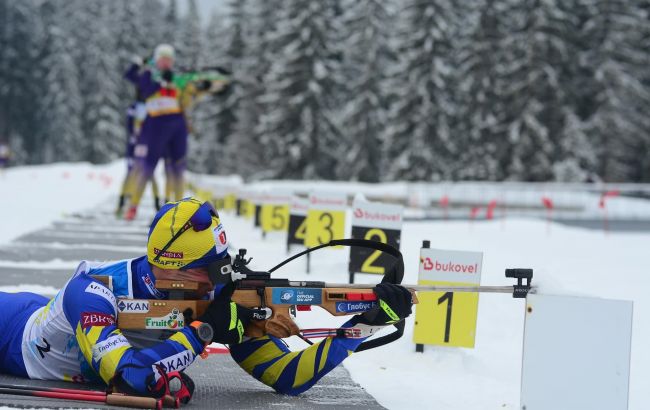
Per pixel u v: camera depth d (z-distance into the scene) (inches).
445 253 595.8
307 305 428.8
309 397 450.9
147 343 408.8
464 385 522.6
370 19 5753.0
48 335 426.6
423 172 5423.2
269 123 6141.7
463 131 5556.1
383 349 612.7
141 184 1668.3
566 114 5231.3
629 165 5610.2
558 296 378.9
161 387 376.5
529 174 5251.0
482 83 5359.3
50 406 373.7
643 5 5620.1
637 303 877.2
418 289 428.1
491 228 2154.3
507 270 407.2
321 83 5944.9
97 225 1557.6
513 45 5236.2
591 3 5383.9
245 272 434.9
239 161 6988.2
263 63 6948.8
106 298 398.9
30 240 1197.1
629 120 5442.9
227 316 404.5
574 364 374.9
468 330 595.8
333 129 6003.9
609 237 2032.5
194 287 412.2
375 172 5930.1
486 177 5374.0
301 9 5866.1
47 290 736.3
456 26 5748.0
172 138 1654.8
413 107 5462.6
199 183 3166.8
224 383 475.2
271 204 1427.2
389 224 816.9
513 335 713.0
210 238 408.8
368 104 5797.2
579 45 5526.6
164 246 404.2
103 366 381.4
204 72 1622.8
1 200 2076.8
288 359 444.8
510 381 546.6
